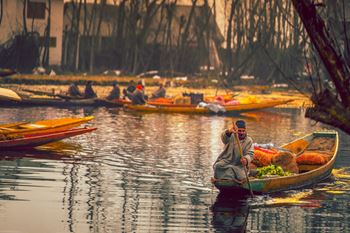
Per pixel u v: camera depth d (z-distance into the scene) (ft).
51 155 143.13
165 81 400.88
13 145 146.30
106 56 445.78
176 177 122.72
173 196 105.29
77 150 152.76
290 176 110.01
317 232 84.89
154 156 149.07
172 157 148.15
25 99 268.21
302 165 126.11
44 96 298.56
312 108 34.35
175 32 480.64
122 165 134.41
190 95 277.85
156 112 269.03
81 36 451.12
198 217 91.40
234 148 105.70
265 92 370.32
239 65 425.28
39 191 105.29
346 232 84.84
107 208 95.61
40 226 83.30
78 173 123.13
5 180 113.09
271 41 392.06
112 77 400.88
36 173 120.98
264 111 298.35
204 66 459.73
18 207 93.25
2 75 307.58
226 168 105.29
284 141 191.11
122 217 90.33
